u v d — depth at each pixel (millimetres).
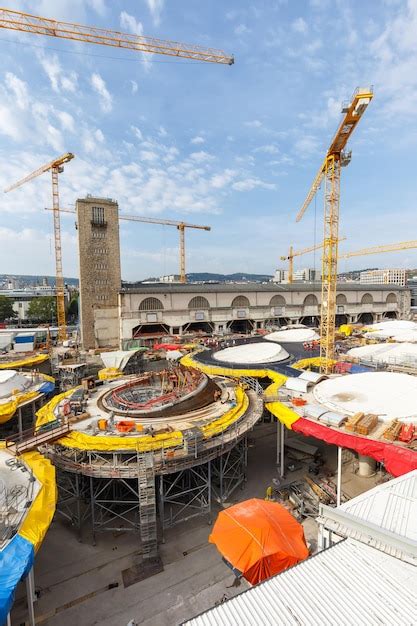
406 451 28781
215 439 32438
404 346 68500
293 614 14570
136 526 30547
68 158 131875
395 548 17750
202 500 33125
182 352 77062
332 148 71000
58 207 139250
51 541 30625
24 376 55156
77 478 31328
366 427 32094
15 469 28219
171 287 122750
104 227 110875
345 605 14859
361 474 38906
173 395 41500
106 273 111750
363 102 57219
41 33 86562
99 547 29812
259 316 128000
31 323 177750
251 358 63250
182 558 28328
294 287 136375
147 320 110562
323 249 76500
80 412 38375
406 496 21281
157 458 29672
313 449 44531
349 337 96375
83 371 77125
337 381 45062
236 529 22469
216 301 121688
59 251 140500
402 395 38594
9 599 16391
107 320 112250
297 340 84625
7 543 19672
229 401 41156
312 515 32219
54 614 23703
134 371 72625
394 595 15328
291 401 41500
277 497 35469
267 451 46250
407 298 158375
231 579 26188
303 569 17062
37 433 32688
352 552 18000
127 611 23828
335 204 74500
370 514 20109
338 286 149250
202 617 14758
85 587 25766
